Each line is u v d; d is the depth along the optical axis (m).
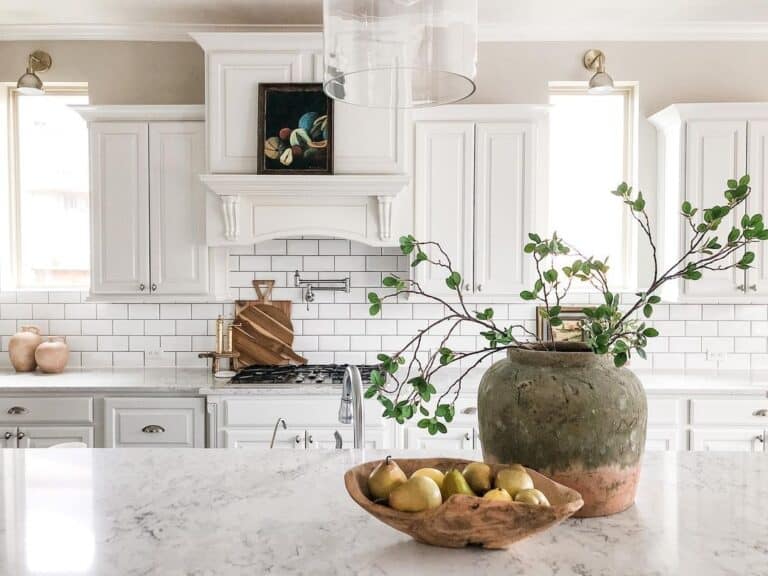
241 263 4.03
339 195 3.55
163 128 3.66
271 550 1.09
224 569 1.02
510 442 1.22
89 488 1.41
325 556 1.06
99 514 1.26
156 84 4.03
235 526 1.20
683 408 3.44
